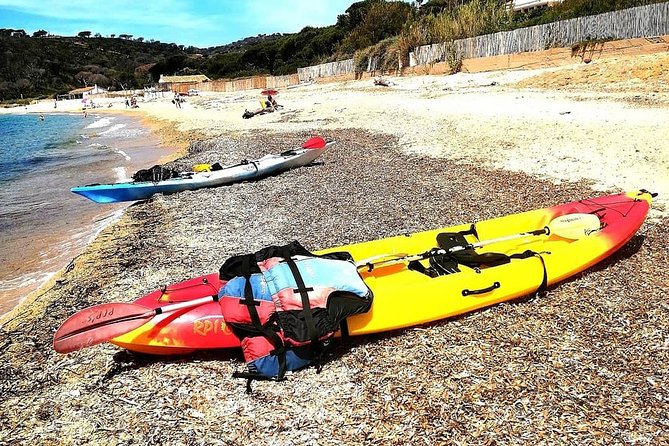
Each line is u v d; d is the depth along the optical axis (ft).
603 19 69.10
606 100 51.37
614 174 33.19
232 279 16.56
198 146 64.28
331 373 15.71
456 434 12.96
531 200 30.73
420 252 21.47
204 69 275.59
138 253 27.35
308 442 13.11
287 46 220.43
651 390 14.01
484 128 48.24
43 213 40.86
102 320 15.51
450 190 33.96
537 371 15.06
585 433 12.67
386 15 132.87
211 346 16.34
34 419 14.65
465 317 18.15
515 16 100.17
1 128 145.69
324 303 15.60
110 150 78.48
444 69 91.09
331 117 71.92
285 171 44.01
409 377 15.24
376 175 39.45
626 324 17.12
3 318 22.61
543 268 18.97
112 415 14.55
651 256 22.09
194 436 13.56
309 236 27.68
